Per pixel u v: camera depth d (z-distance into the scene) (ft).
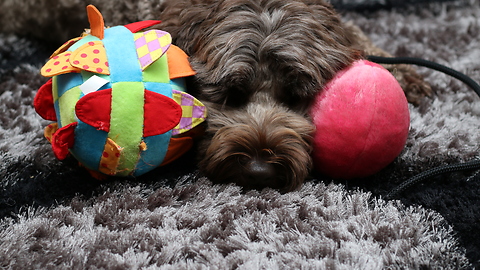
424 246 3.92
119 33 4.27
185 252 3.78
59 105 4.09
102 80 3.88
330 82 4.63
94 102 3.84
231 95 5.02
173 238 3.89
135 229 3.99
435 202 4.70
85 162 4.28
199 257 3.69
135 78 4.00
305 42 4.86
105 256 3.66
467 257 4.02
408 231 4.02
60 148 3.91
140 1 6.34
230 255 3.67
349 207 4.37
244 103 5.11
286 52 4.74
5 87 6.82
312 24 5.01
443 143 5.49
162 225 4.09
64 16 7.59
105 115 3.91
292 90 4.88
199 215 4.23
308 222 4.14
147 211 4.27
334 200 4.47
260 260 3.59
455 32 8.87
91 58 3.94
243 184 4.68
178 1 5.67
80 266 3.58
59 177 4.93
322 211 4.26
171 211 4.27
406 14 9.85
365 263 3.60
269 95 5.00
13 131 5.61
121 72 3.96
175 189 4.58
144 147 4.12
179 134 4.47
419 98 6.63
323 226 4.05
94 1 7.00
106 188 4.66
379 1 9.95
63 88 4.04
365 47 6.44
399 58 5.66
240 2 5.15
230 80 4.83
